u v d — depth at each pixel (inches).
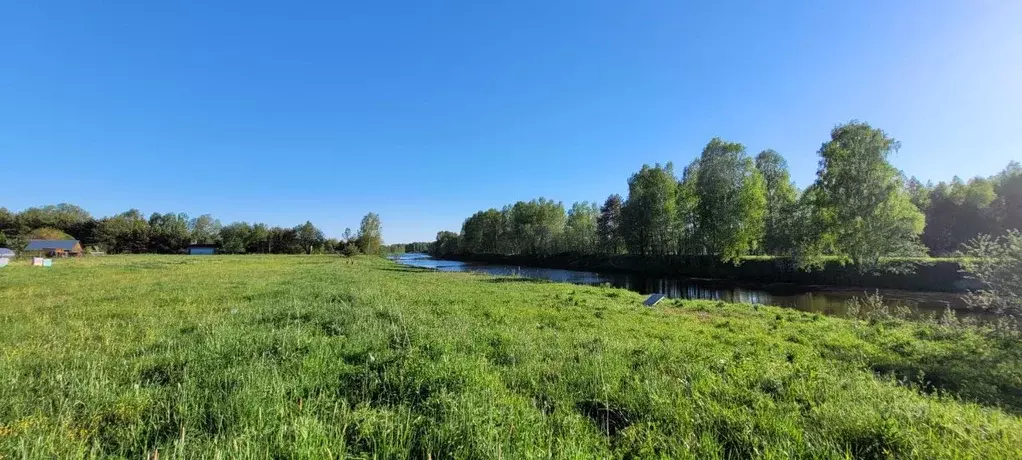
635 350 321.7
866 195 1237.1
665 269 2016.5
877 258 1226.6
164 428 170.9
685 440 163.0
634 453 161.0
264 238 4313.5
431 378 221.6
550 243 3016.7
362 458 146.4
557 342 353.4
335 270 1469.0
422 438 159.2
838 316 781.3
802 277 1449.3
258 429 162.9
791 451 156.9
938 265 1148.5
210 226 5679.1
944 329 495.8
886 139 1242.6
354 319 431.5
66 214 3956.7
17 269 1355.8
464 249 4650.6
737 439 167.9
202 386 212.7
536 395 224.8
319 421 174.7
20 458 140.3
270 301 589.9
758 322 560.7
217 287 800.3
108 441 159.3
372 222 4520.2
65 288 768.9
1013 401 254.2
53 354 287.3
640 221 2050.9
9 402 186.4
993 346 381.7
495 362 289.6
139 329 389.4
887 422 170.1
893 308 876.6
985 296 417.1
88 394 197.2
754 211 1635.1
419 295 739.4
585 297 804.6
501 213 4013.3
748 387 233.0
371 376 230.5
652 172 2059.5
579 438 167.3
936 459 148.2
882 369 320.5
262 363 248.7
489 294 821.2
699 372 251.9
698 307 717.9
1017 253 390.6
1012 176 2048.5
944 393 260.8
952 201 2042.3
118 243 3799.2
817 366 279.4
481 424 167.5
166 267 1518.2
